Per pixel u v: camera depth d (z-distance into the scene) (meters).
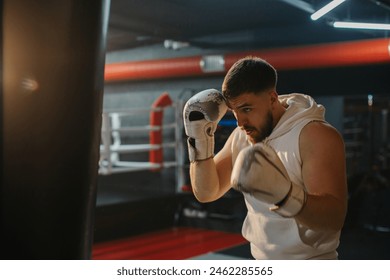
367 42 5.60
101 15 0.91
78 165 0.90
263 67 1.25
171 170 7.45
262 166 0.92
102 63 0.93
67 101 0.87
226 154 1.58
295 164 1.28
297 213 1.02
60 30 0.84
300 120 1.29
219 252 4.99
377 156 9.00
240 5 5.61
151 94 8.12
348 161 8.61
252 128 1.33
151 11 5.91
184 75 7.20
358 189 5.98
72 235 0.91
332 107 7.73
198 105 1.38
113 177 7.71
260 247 1.43
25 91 0.82
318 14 4.09
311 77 7.02
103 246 5.21
